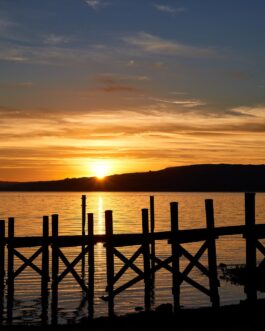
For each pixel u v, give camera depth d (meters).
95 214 98.69
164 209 114.88
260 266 18.89
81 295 26.69
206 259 38.44
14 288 28.17
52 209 113.25
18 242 26.20
